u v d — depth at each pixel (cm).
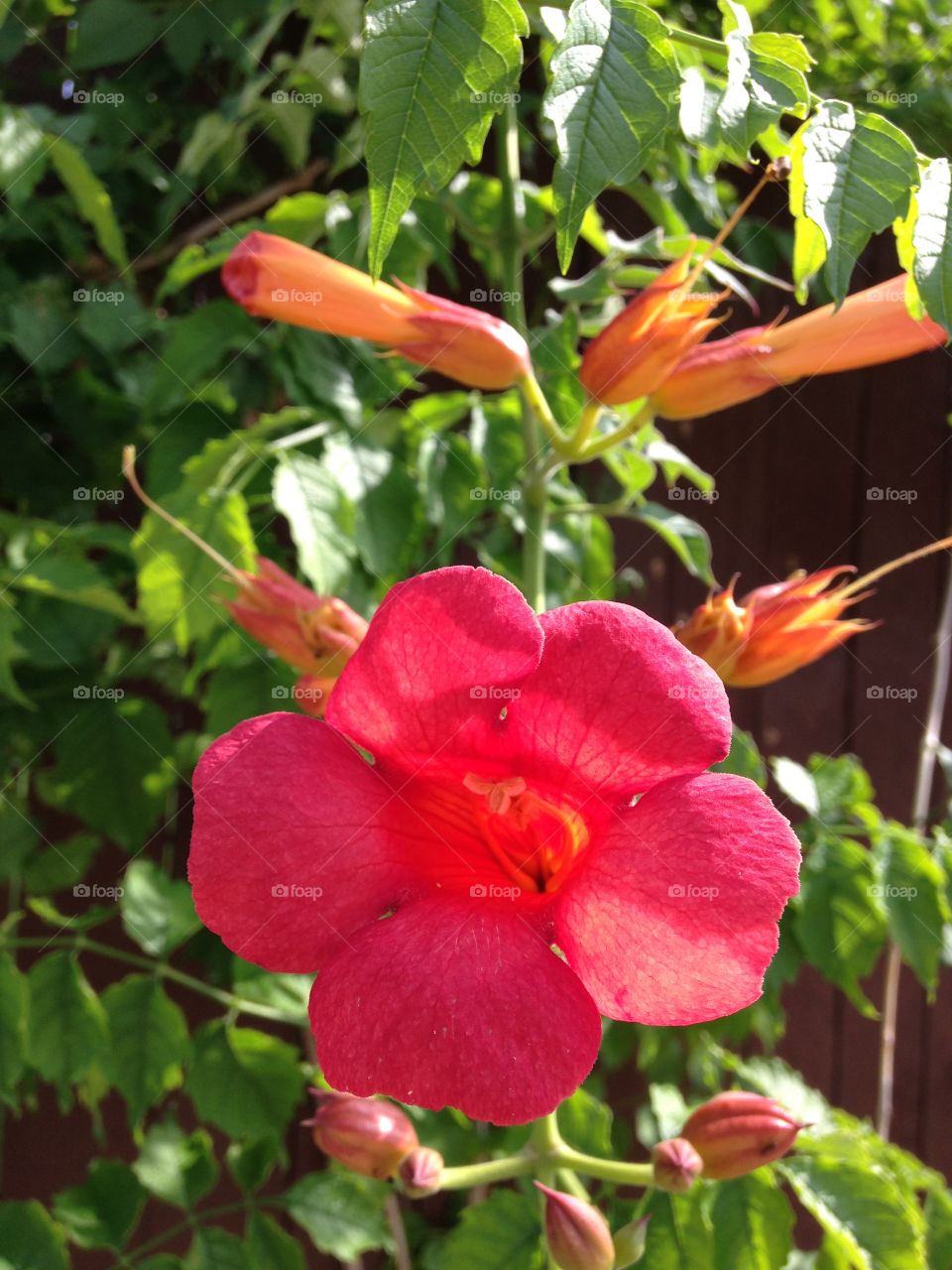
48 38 30
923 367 35
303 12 26
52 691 27
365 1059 14
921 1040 36
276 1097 25
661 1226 21
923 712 35
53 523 29
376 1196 26
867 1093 35
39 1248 25
